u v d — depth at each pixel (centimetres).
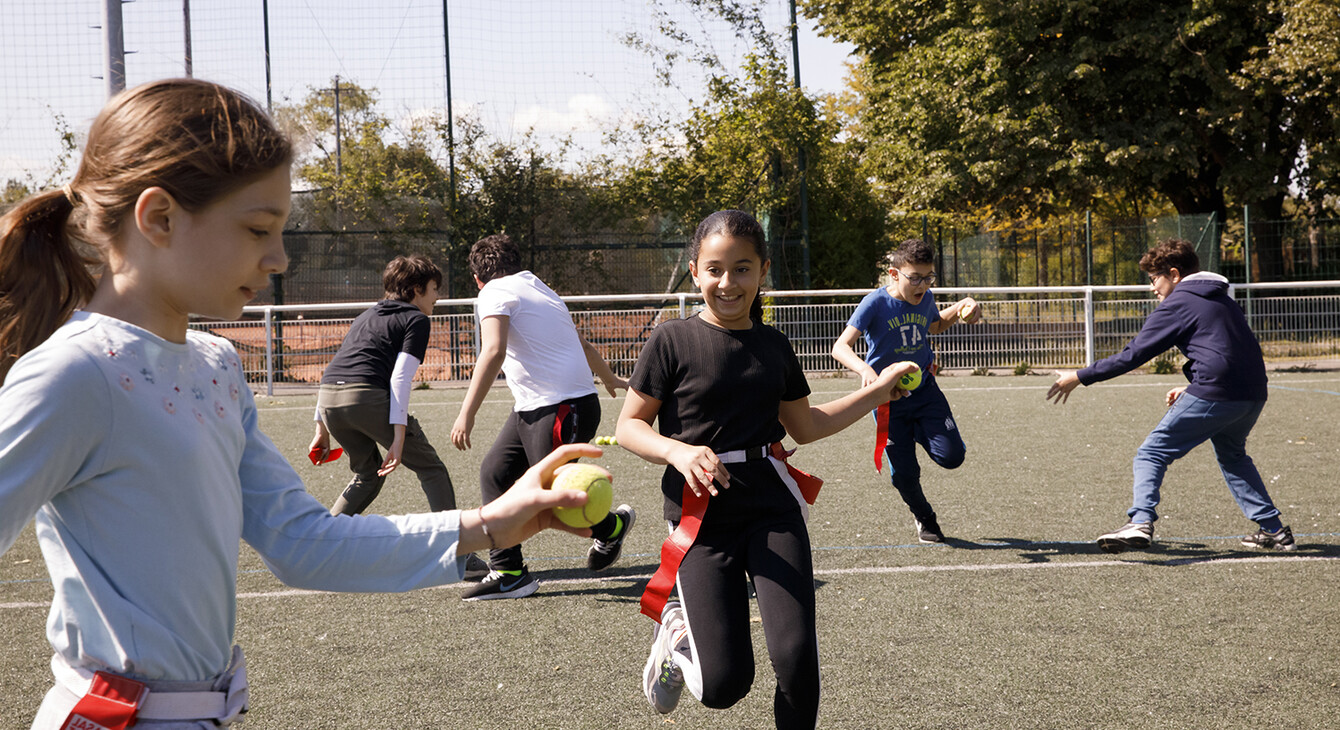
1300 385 1289
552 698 349
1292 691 342
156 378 137
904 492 567
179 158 130
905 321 560
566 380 474
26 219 141
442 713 337
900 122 2245
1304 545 542
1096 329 1505
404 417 501
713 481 262
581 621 439
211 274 135
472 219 1838
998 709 332
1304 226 2073
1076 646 392
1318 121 2186
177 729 138
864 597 463
